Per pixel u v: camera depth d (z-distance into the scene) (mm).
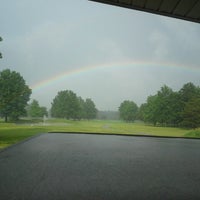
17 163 3109
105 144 5883
